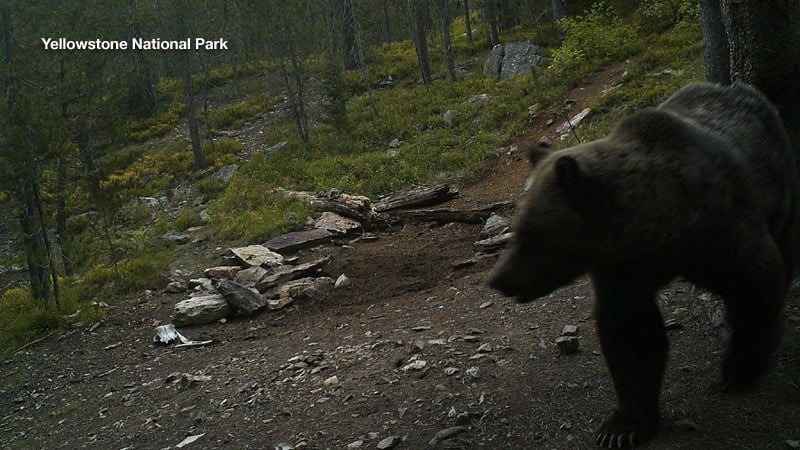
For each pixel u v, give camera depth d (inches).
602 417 165.2
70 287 477.4
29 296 474.6
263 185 690.8
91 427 252.7
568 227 128.4
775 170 158.2
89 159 529.3
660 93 581.6
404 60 1205.7
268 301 363.9
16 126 415.8
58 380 326.3
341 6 1189.7
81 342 370.6
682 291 235.1
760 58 200.4
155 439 216.4
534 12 1148.5
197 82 1314.0
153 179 886.4
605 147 135.8
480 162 628.4
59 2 653.3
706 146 138.9
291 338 303.0
